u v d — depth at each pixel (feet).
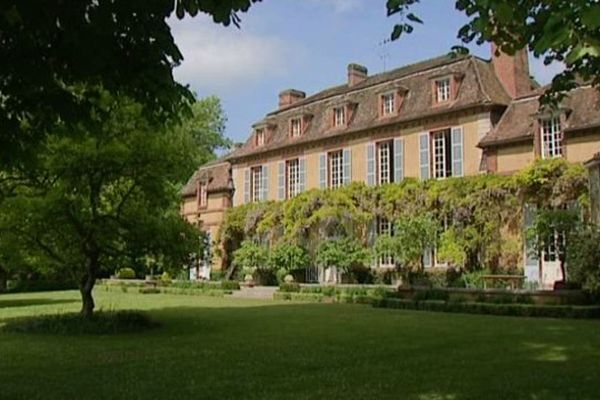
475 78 86.74
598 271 53.52
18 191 42.65
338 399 21.80
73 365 29.84
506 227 76.13
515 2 12.34
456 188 81.00
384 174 96.12
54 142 40.81
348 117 102.99
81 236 46.21
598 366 27.68
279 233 108.99
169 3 14.94
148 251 48.03
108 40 15.19
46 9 14.19
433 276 83.87
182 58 16.03
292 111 118.11
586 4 10.07
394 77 101.45
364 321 50.83
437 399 21.66
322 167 105.50
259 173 120.16
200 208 133.69
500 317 54.80
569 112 72.59
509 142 77.46
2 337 41.60
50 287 116.16
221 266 120.26
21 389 24.26
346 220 96.53
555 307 54.60
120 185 47.21
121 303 75.77
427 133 89.66
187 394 23.03
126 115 43.24
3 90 15.81
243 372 27.32
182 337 40.81
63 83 18.43
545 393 22.16
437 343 36.22
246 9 15.05
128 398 22.57
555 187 70.69
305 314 58.39
